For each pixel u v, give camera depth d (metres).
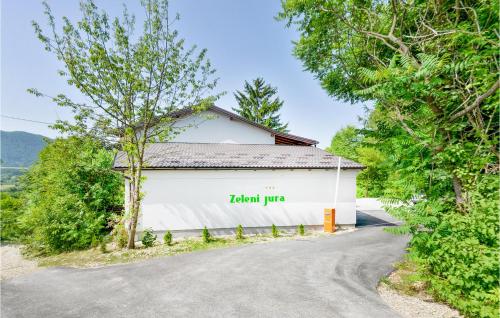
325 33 10.85
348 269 7.33
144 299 5.70
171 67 10.69
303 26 10.94
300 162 13.66
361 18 9.67
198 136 18.02
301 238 11.51
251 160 13.59
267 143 19.12
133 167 10.50
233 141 18.50
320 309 5.03
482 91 4.85
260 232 12.86
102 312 5.18
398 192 5.98
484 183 4.71
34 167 21.34
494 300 3.75
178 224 12.16
